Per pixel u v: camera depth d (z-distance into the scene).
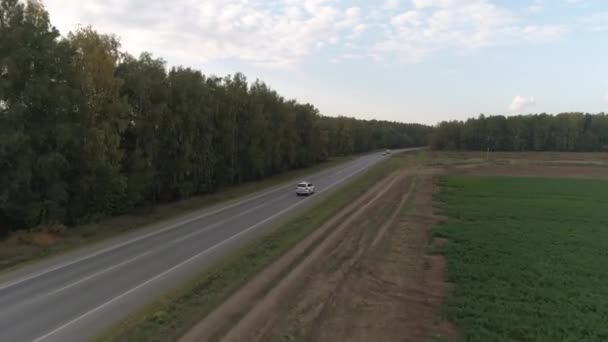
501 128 170.62
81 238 25.19
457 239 24.56
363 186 53.72
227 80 60.34
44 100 26.38
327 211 34.72
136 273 18.22
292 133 79.69
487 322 13.09
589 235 25.67
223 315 13.34
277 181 64.06
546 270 18.59
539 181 60.28
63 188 27.62
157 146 38.47
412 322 13.32
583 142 158.00
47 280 17.23
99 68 30.58
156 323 12.64
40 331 12.38
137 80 36.41
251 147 60.12
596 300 15.03
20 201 25.55
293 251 21.64
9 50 25.17
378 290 16.33
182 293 15.16
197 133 45.31
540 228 27.81
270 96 71.81
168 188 41.75
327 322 13.16
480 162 108.25
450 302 14.81
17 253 21.25
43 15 26.91
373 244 23.77
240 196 47.03
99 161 28.94
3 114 24.94
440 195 45.28
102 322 12.99
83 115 28.81
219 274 17.50
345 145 142.50
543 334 12.36
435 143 190.25
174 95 41.28
